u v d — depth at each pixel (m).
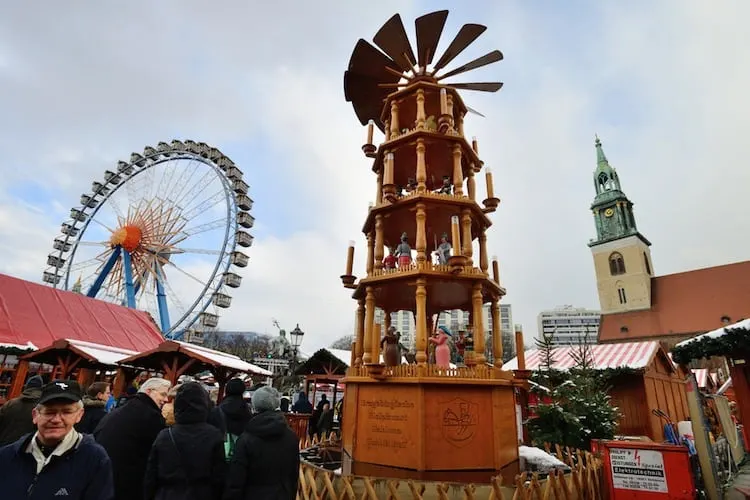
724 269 67.19
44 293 20.66
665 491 7.94
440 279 9.31
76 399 3.52
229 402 6.22
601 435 12.55
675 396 25.84
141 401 5.07
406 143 10.96
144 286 39.62
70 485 3.33
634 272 73.75
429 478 7.18
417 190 10.11
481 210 10.70
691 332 63.03
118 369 17.39
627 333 69.50
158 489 4.20
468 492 6.08
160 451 4.26
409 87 11.55
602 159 88.62
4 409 6.04
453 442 7.94
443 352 9.53
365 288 10.20
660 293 71.62
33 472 3.30
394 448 8.09
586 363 16.50
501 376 8.94
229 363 16.98
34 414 3.46
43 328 18.56
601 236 81.88
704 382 27.23
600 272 77.75
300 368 30.31
